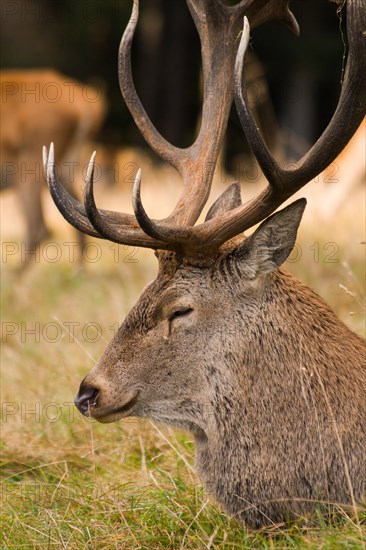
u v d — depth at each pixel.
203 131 9.96
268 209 8.72
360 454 8.59
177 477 10.15
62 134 26.44
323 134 8.56
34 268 22.97
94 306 17.50
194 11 10.26
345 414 8.66
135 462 11.14
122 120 44.50
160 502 9.47
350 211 21.12
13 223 29.84
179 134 45.38
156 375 8.91
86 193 8.45
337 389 8.72
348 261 16.02
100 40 46.03
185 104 45.75
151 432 11.43
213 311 8.87
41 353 15.19
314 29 42.34
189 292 8.86
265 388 8.76
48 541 9.03
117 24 44.88
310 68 42.53
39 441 11.92
